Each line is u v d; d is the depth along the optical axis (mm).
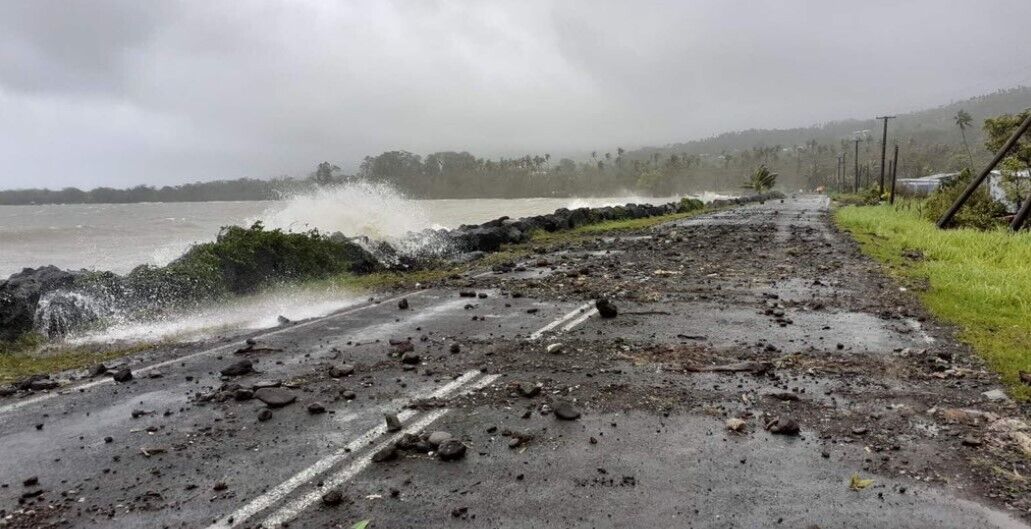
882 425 4688
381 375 6168
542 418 4914
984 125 34562
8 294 8305
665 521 3395
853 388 5512
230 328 8859
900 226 23469
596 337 7488
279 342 7723
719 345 7023
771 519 3408
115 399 5711
